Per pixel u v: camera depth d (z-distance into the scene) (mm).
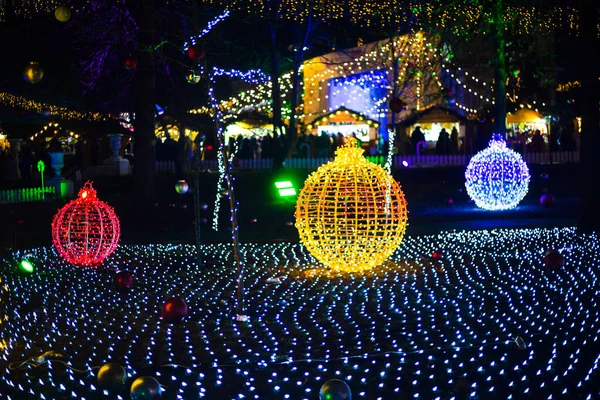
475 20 24281
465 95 34906
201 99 26609
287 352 8359
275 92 28688
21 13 26484
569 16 23422
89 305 11062
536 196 27672
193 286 12453
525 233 18531
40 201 22750
